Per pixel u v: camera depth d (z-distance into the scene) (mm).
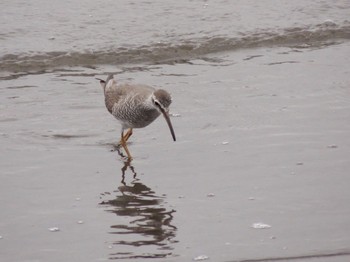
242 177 13812
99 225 12250
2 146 15008
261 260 11117
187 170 14180
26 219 12398
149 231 12062
